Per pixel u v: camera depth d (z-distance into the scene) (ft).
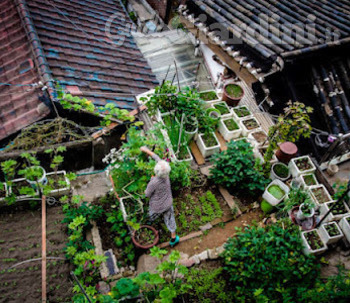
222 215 19.06
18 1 22.98
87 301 13.01
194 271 16.70
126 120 19.95
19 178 18.72
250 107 25.04
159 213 16.51
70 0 27.55
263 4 23.24
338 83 20.62
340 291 13.93
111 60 25.20
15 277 15.78
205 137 21.08
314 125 20.51
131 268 17.47
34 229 17.60
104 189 20.24
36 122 18.86
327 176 21.36
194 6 24.59
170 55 29.94
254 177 18.92
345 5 23.72
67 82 20.86
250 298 15.61
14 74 20.44
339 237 17.34
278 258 16.29
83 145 19.49
